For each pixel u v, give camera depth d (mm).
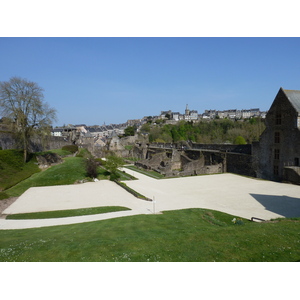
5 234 19688
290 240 14656
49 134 59000
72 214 26766
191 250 13594
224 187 38719
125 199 33156
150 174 56031
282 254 12797
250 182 42531
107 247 14477
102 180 48875
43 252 13945
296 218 20906
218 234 16109
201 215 24172
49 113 55031
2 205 31000
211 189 37562
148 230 18828
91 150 100750
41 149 71938
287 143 41375
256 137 90500
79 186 43156
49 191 39250
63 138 93188
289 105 40688
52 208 29469
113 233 18125
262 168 46531
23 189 40250
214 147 63938
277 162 43438
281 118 42344
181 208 27484
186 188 39062
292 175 39438
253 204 28062
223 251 13320
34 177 47594
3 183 40062
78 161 62938
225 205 28156
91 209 28469
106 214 26125
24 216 26484
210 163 58781
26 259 12945
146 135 138375
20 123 52031
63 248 14461
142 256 12898
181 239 15633
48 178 46969
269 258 12398
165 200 31688
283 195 31797
